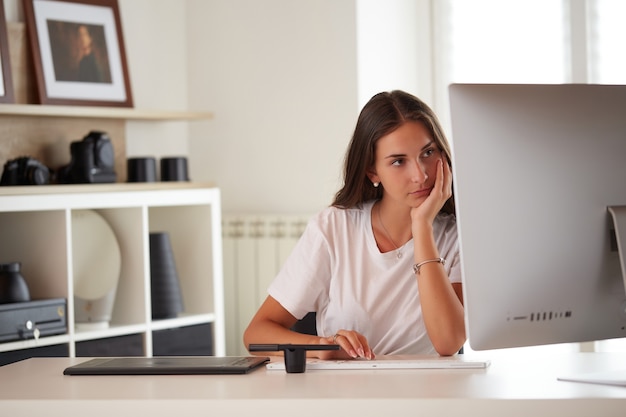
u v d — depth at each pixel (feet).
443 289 7.30
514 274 5.91
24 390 6.01
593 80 14.02
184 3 16.07
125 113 13.52
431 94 15.30
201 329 13.83
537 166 5.96
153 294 13.35
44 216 12.37
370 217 8.30
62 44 13.64
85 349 12.30
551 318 6.02
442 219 8.18
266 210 15.46
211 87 15.98
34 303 11.62
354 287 8.18
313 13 14.85
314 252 8.28
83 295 12.66
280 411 5.48
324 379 6.14
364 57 14.51
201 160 16.07
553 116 6.00
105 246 12.90
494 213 5.89
